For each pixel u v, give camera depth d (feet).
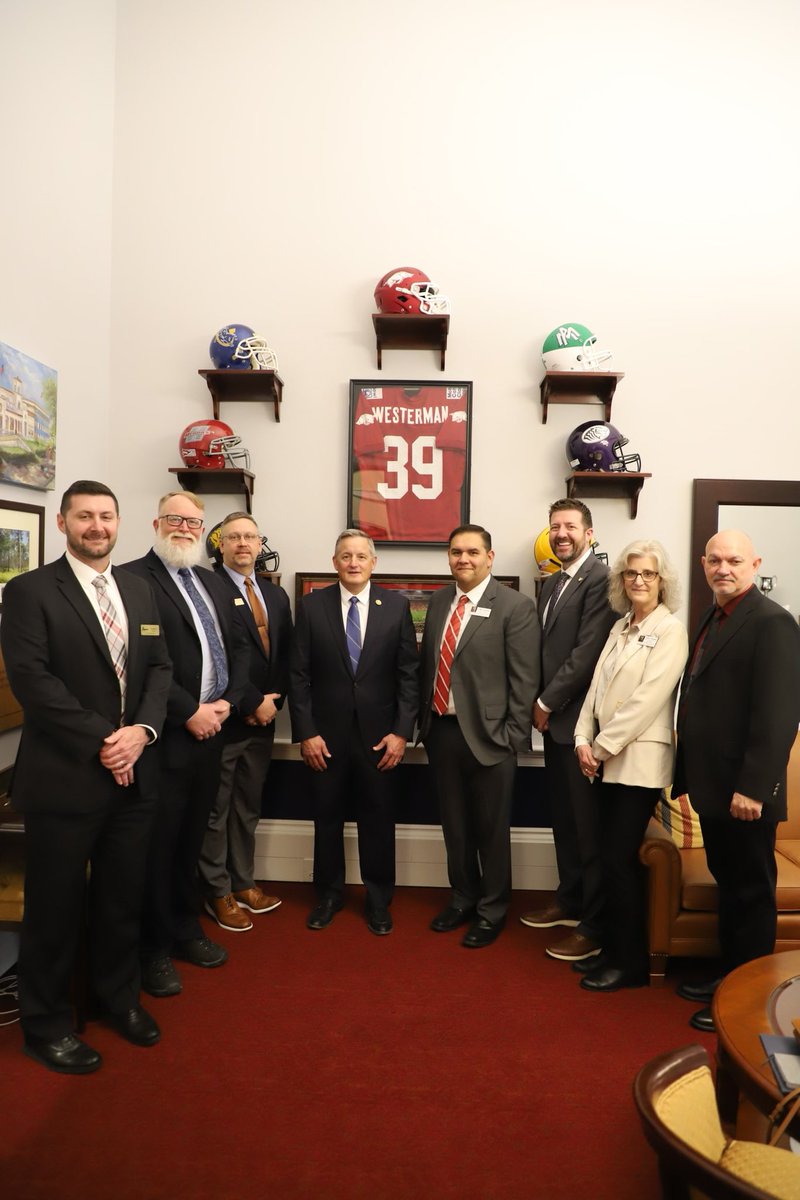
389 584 13.17
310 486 13.28
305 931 11.23
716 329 13.07
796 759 11.64
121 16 13.23
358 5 13.17
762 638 8.56
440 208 13.16
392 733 11.47
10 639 7.70
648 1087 3.89
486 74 13.14
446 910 11.59
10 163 10.12
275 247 13.23
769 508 13.08
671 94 13.07
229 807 11.49
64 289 11.64
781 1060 4.75
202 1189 6.32
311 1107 7.36
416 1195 6.30
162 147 13.24
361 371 13.23
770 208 13.01
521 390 13.14
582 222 13.10
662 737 9.52
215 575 10.63
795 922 9.49
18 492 10.42
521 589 13.17
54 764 7.71
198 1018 8.88
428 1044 8.43
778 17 13.00
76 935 8.03
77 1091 7.52
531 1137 6.99
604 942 10.45
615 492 13.01
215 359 12.76
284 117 13.23
